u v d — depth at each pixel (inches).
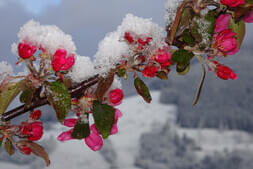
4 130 24.1
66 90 23.3
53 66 23.1
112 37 24.4
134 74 24.0
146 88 23.9
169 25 24.3
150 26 24.0
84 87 24.0
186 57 24.0
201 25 23.7
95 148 24.5
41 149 24.3
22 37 23.3
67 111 23.3
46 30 23.7
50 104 24.1
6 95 23.8
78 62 24.2
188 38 23.9
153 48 23.9
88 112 24.0
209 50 24.1
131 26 24.0
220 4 24.2
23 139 24.2
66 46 23.5
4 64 23.8
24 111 24.2
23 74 23.8
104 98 24.4
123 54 24.0
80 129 23.7
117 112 24.9
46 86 23.3
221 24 24.8
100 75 24.0
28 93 23.7
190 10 24.0
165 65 23.9
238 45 25.3
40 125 24.4
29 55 23.1
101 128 23.5
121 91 24.5
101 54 24.2
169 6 24.4
